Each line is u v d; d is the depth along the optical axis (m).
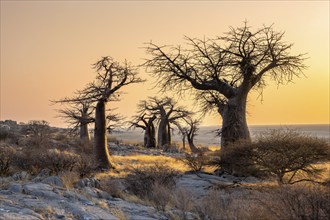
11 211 8.00
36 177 15.34
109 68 25.89
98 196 11.93
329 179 15.49
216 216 9.52
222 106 23.75
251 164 16.30
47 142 35.56
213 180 17.77
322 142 15.09
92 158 21.31
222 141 22.56
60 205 9.34
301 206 7.51
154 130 57.88
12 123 67.75
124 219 8.99
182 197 11.54
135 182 13.98
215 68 22.58
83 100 25.92
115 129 28.50
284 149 15.02
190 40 22.91
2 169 16.72
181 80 24.34
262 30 21.94
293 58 22.47
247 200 10.99
